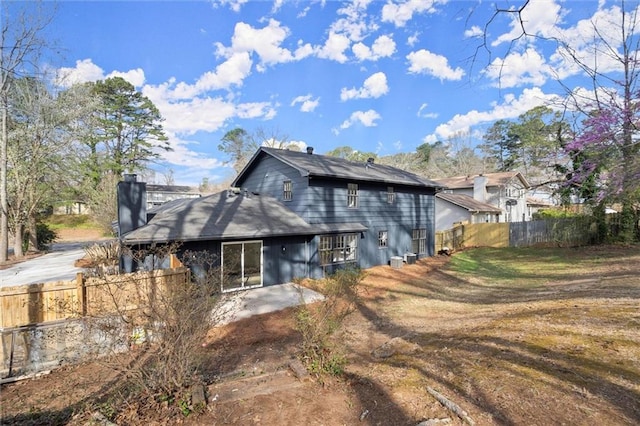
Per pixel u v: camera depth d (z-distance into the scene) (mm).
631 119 7148
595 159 8867
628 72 7129
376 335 7285
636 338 4727
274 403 4117
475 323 7078
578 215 17953
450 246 20547
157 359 4145
